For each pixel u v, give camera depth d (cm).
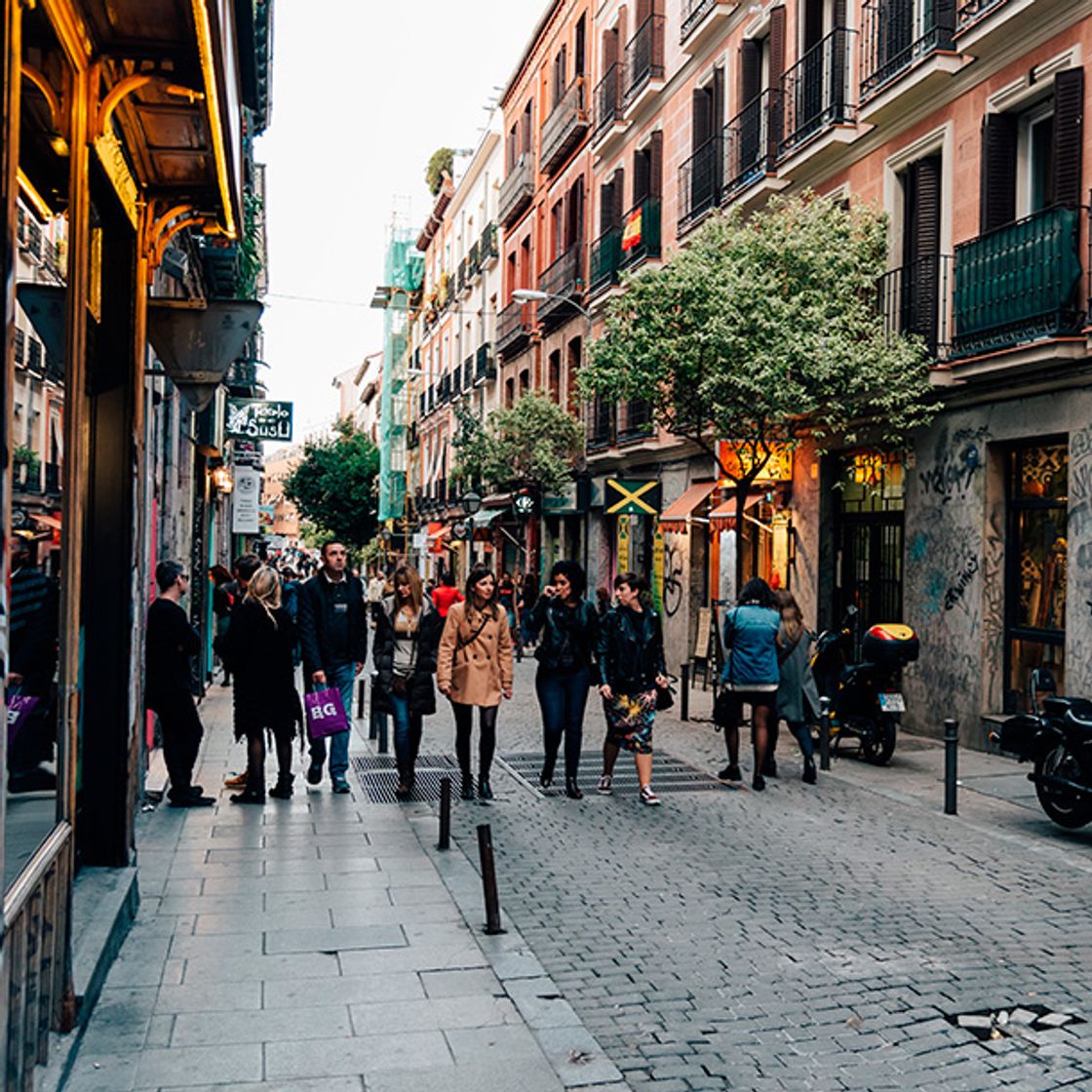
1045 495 1193
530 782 1036
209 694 1770
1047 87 1183
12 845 340
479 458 2984
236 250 1509
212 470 2039
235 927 583
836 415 1400
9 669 338
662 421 1473
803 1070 436
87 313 538
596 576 2736
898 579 1462
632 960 557
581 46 3014
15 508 352
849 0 1578
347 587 973
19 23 300
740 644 1007
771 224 1429
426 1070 420
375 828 823
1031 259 1146
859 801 954
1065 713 841
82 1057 423
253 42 579
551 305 3039
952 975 539
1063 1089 421
